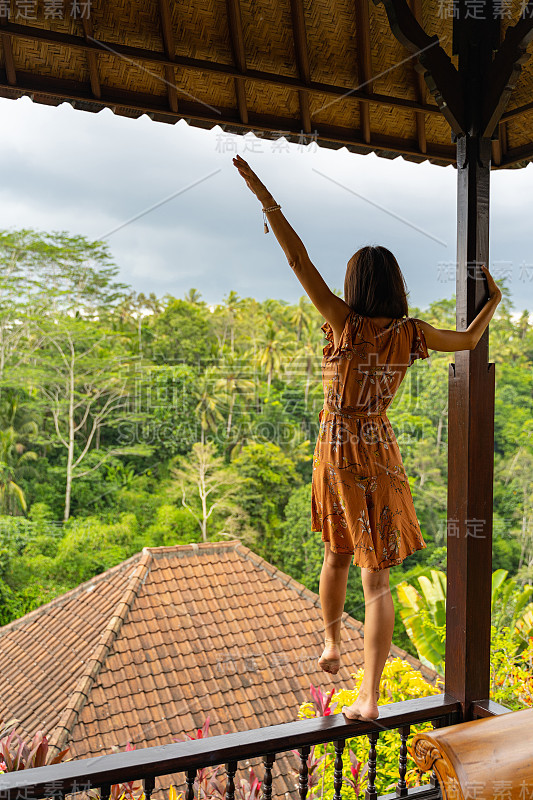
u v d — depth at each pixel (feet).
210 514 58.18
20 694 18.89
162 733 16.62
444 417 42.04
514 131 8.57
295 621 21.50
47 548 50.31
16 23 5.94
